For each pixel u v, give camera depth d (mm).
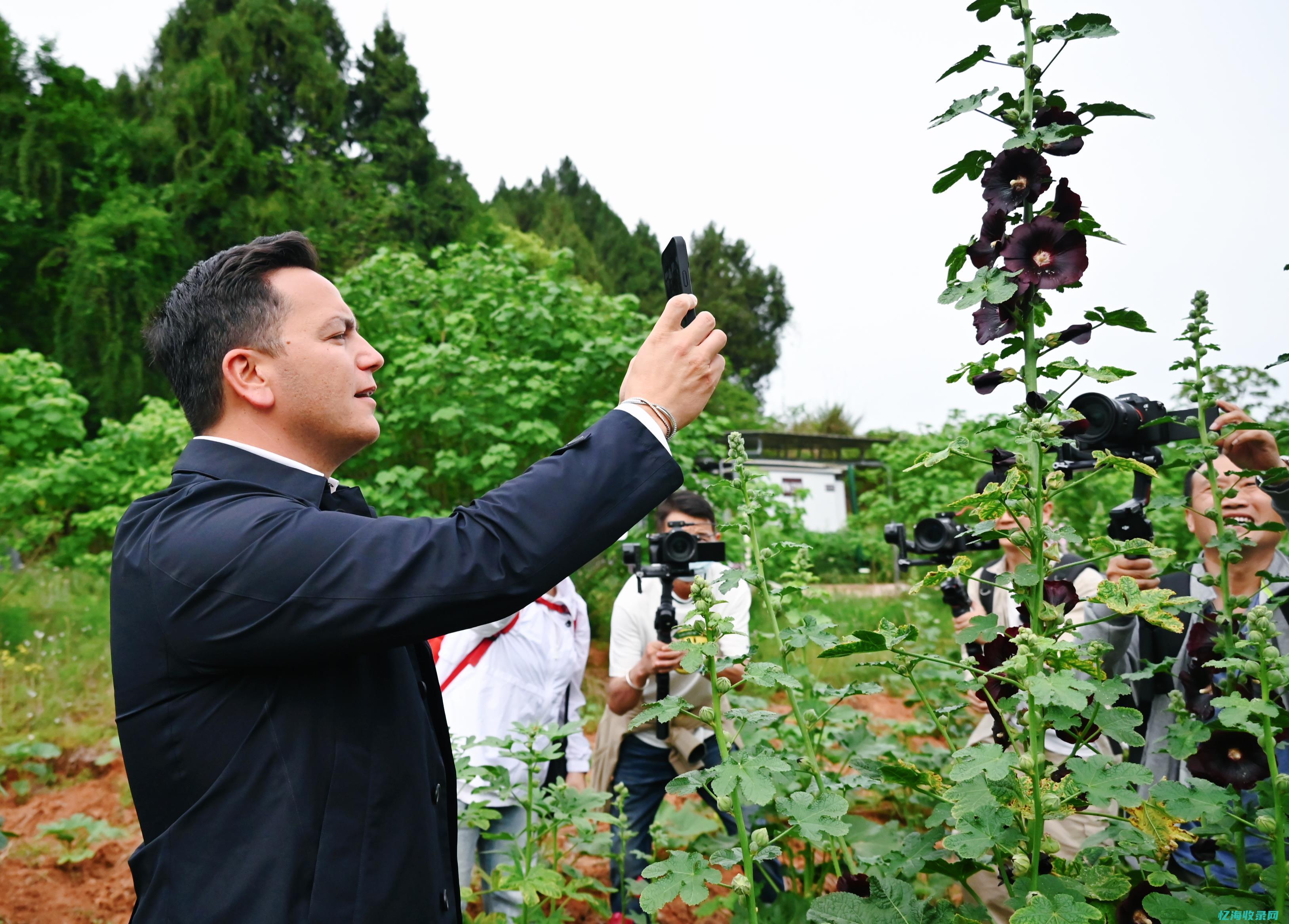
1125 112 1438
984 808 1357
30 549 9914
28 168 20125
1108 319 1440
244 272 1429
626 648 3373
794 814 1441
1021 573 1409
